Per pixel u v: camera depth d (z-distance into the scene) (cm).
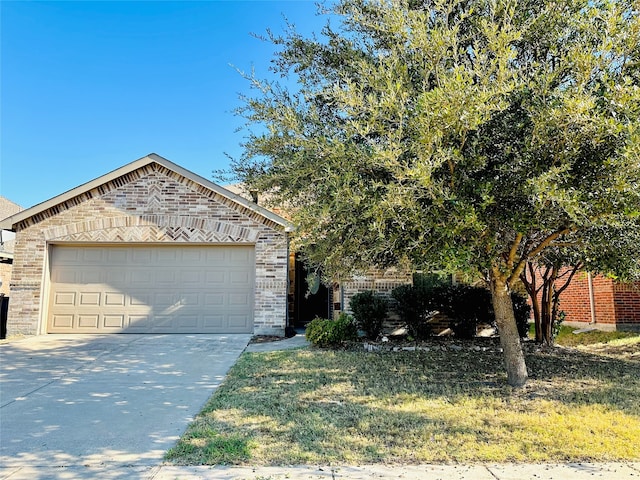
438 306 1052
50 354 885
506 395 604
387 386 653
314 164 570
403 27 487
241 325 1143
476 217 476
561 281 1400
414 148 457
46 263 1134
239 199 1145
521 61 577
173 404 573
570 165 466
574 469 380
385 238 528
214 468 381
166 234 1147
